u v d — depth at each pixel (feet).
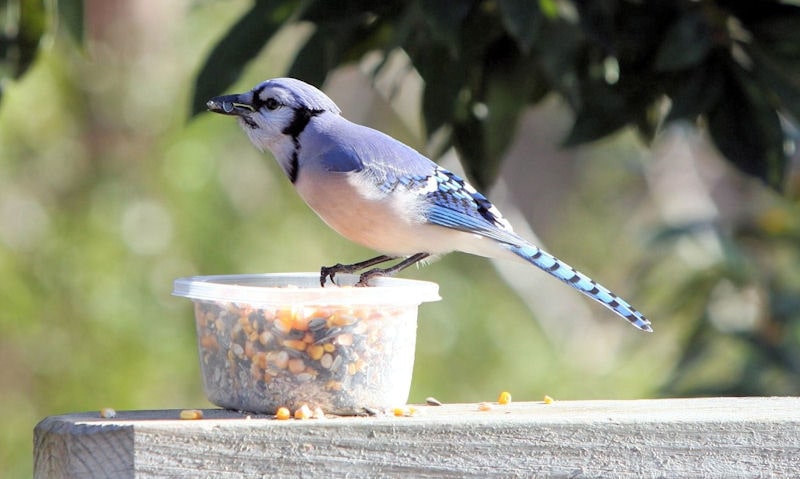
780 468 18.99
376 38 26.84
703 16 25.49
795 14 25.46
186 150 52.24
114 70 53.57
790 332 40.34
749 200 42.52
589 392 56.75
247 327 20.33
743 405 20.71
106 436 17.79
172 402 51.03
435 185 25.80
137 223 52.11
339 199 25.11
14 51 26.21
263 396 20.26
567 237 67.51
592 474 18.74
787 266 41.34
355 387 20.27
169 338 50.78
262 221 54.54
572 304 65.41
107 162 53.06
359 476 18.22
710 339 41.37
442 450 18.47
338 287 21.16
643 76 26.84
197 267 52.26
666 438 18.90
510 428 18.63
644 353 55.26
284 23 25.38
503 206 64.49
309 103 25.41
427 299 21.01
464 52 26.05
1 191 50.44
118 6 53.72
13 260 49.03
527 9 22.79
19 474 49.65
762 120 25.95
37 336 49.70
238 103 25.43
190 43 53.88
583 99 27.30
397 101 58.34
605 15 24.36
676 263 44.16
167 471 17.78
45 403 50.06
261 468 17.98
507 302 60.95
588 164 66.69
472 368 57.62
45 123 50.67
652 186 62.95
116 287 50.49
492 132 27.78
